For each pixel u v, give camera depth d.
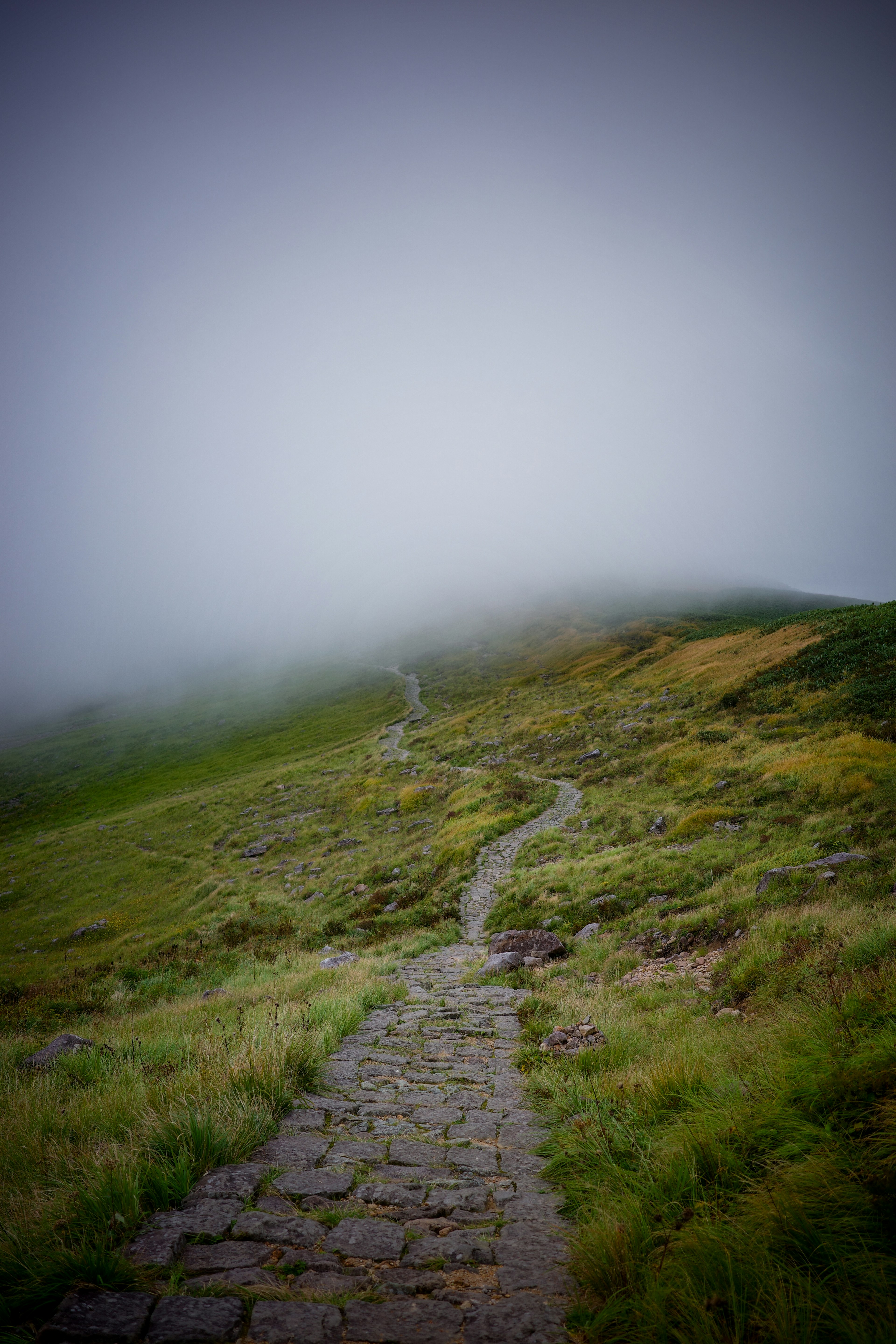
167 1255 2.92
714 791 22.88
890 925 7.31
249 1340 2.38
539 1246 3.20
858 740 22.28
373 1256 3.03
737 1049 5.34
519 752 41.88
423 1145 4.52
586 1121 4.46
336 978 12.40
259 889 30.59
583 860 19.44
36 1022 14.20
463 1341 2.42
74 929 32.47
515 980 11.81
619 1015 8.34
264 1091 5.09
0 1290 2.63
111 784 83.19
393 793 42.25
